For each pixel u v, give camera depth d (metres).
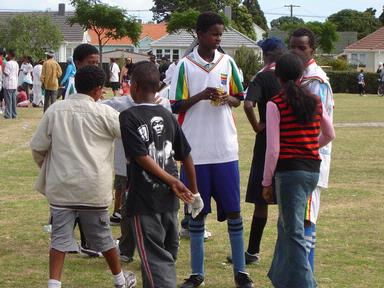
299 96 5.71
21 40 49.66
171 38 66.94
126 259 7.32
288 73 5.78
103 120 5.82
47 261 7.36
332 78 50.91
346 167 13.98
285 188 5.78
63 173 5.71
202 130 6.53
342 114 28.33
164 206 5.37
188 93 6.64
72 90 9.54
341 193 11.21
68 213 5.78
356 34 101.75
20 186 11.44
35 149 5.81
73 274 6.93
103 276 6.89
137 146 5.31
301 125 5.75
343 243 8.15
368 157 15.47
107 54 61.12
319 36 65.31
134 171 5.39
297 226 5.80
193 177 5.61
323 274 6.99
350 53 75.81
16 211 9.61
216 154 6.52
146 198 5.33
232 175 6.55
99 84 5.96
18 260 7.39
